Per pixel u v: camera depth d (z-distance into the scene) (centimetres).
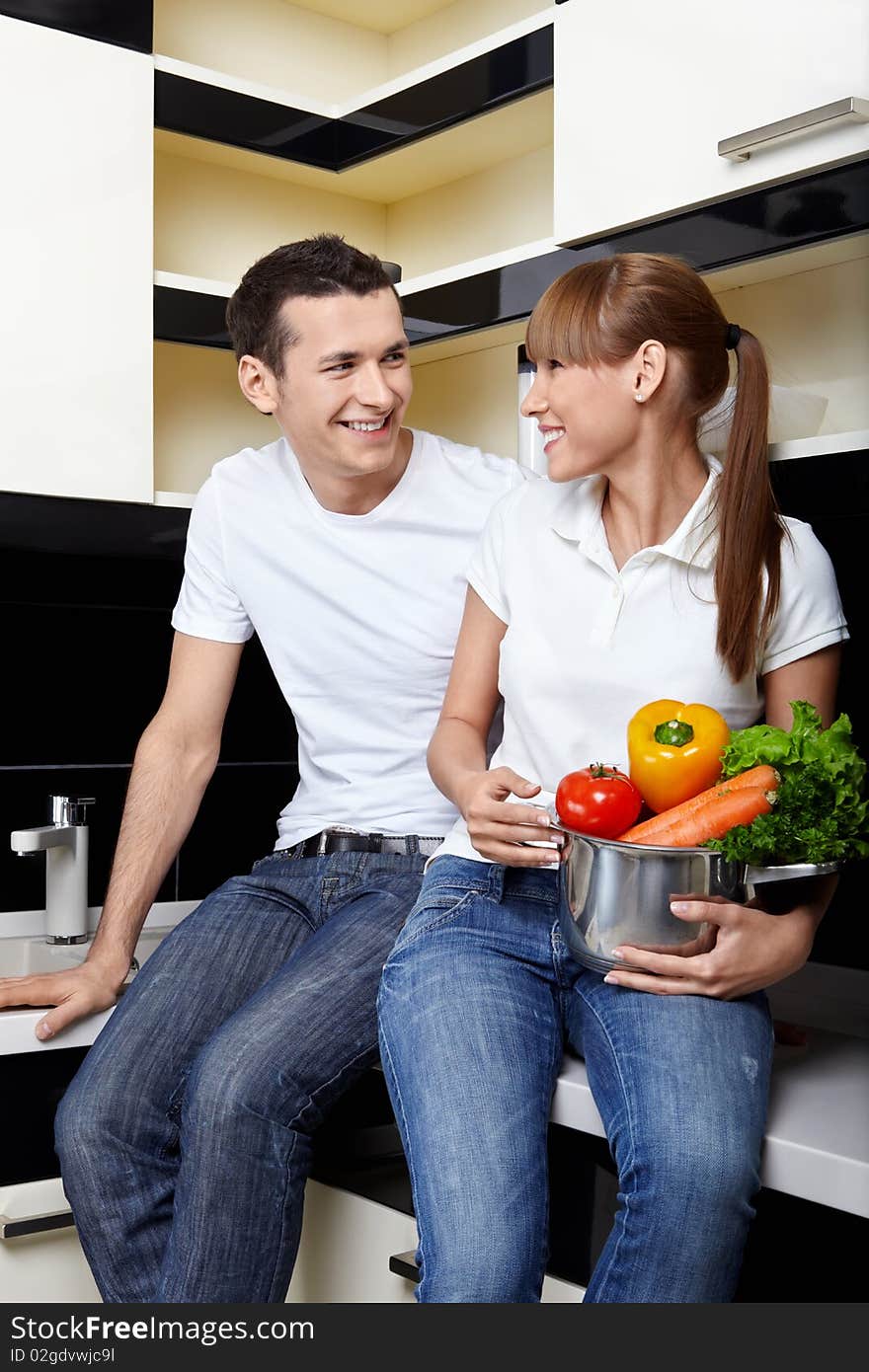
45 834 179
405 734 152
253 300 148
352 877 145
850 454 125
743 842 99
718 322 116
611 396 113
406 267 211
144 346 164
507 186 190
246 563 157
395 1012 113
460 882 120
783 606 115
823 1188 98
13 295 155
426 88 171
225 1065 122
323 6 201
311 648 155
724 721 109
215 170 195
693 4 133
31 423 156
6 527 156
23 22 155
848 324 145
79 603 187
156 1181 132
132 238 163
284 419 149
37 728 195
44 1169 144
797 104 124
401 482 153
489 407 194
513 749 124
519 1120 104
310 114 183
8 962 184
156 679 206
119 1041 134
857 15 118
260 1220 122
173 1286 121
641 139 139
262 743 213
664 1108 98
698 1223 95
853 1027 138
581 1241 116
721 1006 104
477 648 130
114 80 161
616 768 115
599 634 116
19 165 155
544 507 126
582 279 115
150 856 157
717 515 114
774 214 128
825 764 100
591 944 106
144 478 165
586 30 145
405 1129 108
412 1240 130
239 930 144
